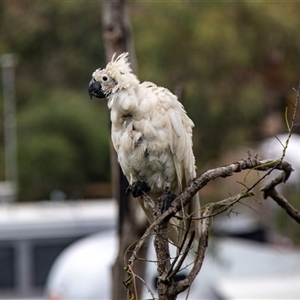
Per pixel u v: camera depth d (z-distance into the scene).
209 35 15.63
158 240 5.99
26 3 19.72
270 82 16.94
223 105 15.81
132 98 7.14
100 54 20.17
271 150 17.12
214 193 13.95
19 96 26.75
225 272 14.38
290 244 17.09
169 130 7.20
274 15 15.75
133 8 16.56
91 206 19.25
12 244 17.66
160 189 7.51
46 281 17.70
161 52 15.92
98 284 14.17
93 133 25.72
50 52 20.67
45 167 25.09
